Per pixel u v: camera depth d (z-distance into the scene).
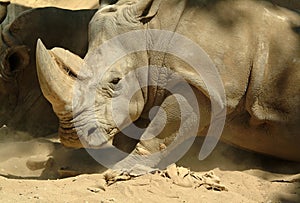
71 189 12.74
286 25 14.90
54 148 17.25
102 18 14.43
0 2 19.36
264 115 14.58
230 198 12.52
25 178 14.60
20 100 19.11
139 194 12.38
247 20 14.71
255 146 15.17
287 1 18.12
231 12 14.72
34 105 19.14
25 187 13.03
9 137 18.77
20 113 19.08
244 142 15.16
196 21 14.45
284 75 14.55
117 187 12.71
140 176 13.38
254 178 14.05
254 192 13.27
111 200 11.93
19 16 18.92
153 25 14.45
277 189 13.49
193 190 12.81
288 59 14.56
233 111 14.64
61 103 13.22
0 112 18.97
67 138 13.72
